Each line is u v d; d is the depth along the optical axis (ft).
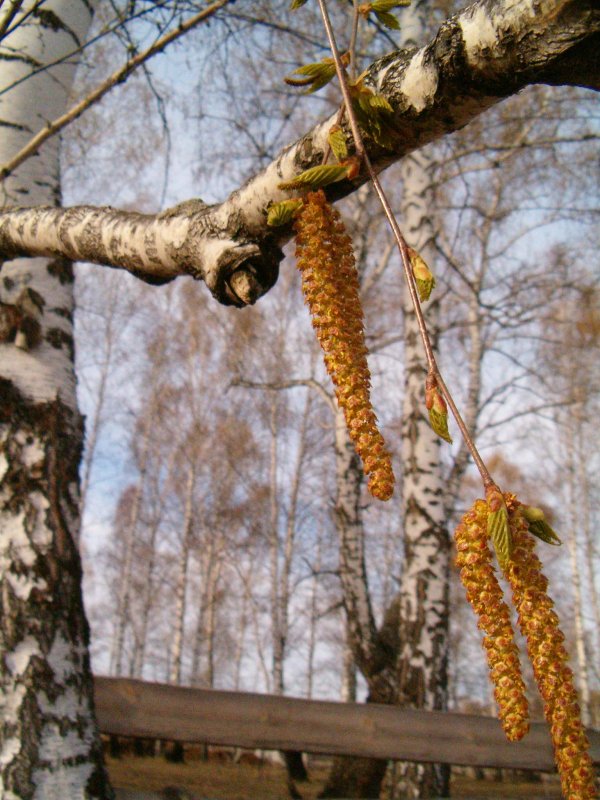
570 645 72.18
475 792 21.17
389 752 12.25
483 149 24.63
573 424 55.93
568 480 65.21
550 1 3.62
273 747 11.66
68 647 10.39
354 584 22.94
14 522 10.66
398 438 48.47
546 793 20.85
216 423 63.62
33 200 12.51
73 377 12.14
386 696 21.38
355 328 4.09
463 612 72.64
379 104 4.42
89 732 10.20
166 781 20.84
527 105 29.48
